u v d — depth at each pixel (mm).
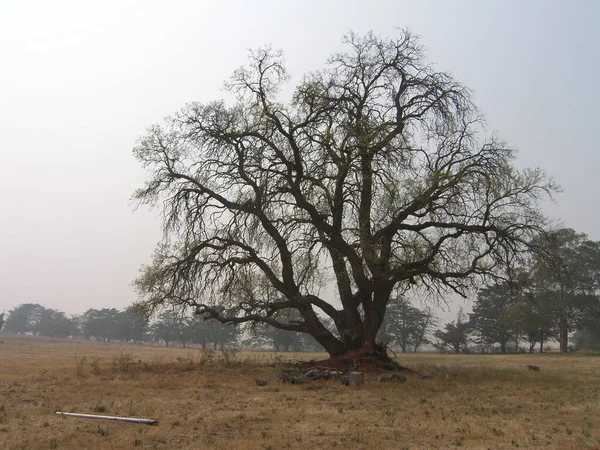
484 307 88875
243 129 24312
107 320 150625
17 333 176625
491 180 22219
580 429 11289
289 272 25000
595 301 69938
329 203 22922
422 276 24344
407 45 25391
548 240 23641
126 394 15836
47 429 10641
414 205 22938
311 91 24047
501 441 10086
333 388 17719
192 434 10414
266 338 103938
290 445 9602
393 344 101062
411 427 11320
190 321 114875
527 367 33969
